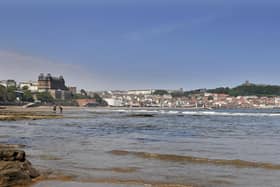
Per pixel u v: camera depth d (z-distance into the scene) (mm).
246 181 16734
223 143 33938
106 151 26641
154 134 46062
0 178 14906
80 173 18172
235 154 25719
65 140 36312
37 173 17219
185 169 19484
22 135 42594
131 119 97625
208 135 44875
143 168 19719
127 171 18812
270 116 132125
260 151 27625
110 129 56062
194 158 22906
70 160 22234
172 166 20328
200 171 19016
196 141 36125
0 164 15672
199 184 16125
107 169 19344
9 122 73875
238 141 36250
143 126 65250
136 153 25062
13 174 15320
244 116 131500
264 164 21016
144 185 15695
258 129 58719
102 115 124500
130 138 39344
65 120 86000
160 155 23969
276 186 15828
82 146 30391
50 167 19781
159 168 19750
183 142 34844
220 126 67562
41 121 79375
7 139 37188
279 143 34000
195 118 109812
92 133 47062
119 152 25625
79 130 52750
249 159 23375
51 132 48125
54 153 25531
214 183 16359
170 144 32688
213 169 19594
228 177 17562
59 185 15445
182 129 57250
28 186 15219
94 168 19609
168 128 59750
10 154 16547
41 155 24469
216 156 24656
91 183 15930
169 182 16406
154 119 99062
